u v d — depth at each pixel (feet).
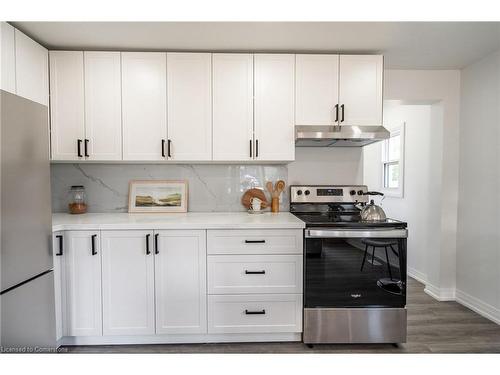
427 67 8.83
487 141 8.02
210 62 7.33
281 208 8.68
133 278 6.39
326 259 6.47
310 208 8.49
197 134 7.37
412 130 11.25
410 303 9.01
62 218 7.18
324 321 6.49
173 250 6.41
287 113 7.43
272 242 6.48
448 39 6.95
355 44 7.17
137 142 7.30
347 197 8.55
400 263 6.53
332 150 8.83
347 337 6.52
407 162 11.67
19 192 4.62
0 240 4.26
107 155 7.28
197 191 8.52
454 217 9.20
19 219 4.62
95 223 6.32
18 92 6.20
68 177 8.30
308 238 6.42
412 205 11.35
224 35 6.67
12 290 4.53
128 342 6.60
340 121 7.45
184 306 6.47
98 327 6.37
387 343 6.70
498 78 7.64
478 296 8.33
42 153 5.15
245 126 7.41
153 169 8.44
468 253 8.68
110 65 7.21
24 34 6.37
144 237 6.37
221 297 6.49
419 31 6.53
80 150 7.23
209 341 6.66
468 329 7.38
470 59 8.20
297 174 8.77
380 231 6.36
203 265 6.45
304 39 6.88
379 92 7.47
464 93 8.87
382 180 13.88
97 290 6.34
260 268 6.49
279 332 6.60
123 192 8.38
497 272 7.70
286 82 7.41
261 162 8.28
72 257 6.30
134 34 6.60
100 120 7.24
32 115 4.90
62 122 7.19
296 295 6.53
